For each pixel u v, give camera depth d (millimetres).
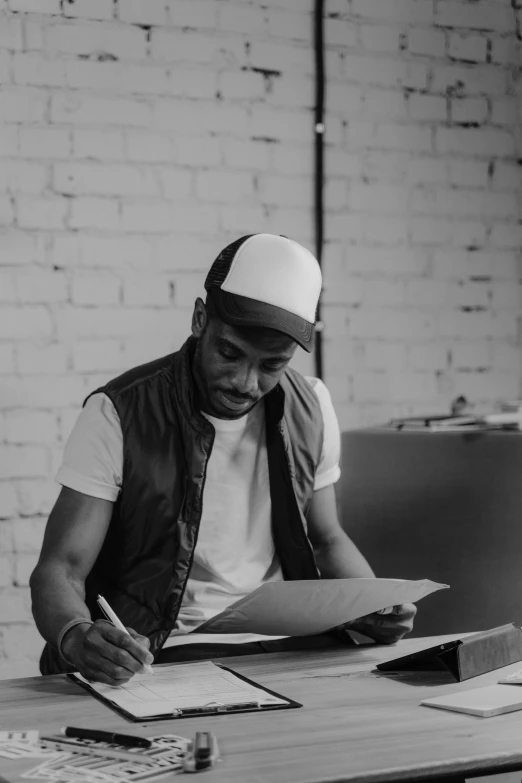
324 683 1441
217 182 2955
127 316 2873
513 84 3277
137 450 1749
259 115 2994
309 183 3051
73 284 2828
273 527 1892
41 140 2799
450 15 3199
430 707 1306
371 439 2574
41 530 2787
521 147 3289
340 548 1963
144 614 1752
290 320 1628
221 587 1839
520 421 2531
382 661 1580
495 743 1152
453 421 2541
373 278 3125
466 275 3230
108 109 2854
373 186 3121
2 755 1111
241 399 1693
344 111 3086
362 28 3102
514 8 3275
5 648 2752
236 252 1669
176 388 1790
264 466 1882
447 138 3201
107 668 1393
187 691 1383
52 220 2811
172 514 1762
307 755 1110
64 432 2818
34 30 2785
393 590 1600
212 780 1032
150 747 1134
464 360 3227
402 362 3156
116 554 1793
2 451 2766
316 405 1960
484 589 2344
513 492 2303
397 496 2512
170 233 2910
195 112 2930
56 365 2812
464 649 1454
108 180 2855
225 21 2955
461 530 2387
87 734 1171
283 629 1688
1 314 2771
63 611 1558
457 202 3215
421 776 1079
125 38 2863
